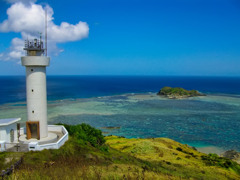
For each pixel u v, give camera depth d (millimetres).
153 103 124375
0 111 90750
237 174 40281
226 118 89062
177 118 88188
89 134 37219
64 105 110875
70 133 33531
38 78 26906
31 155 22016
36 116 27219
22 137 28016
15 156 21438
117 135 67562
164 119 86375
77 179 13836
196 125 78938
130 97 152250
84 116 87688
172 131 72250
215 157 48625
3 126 24766
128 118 86625
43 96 27625
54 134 30094
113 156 31484
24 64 26250
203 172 36250
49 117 84125
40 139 27250
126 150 48750
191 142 63375
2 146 22953
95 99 137750
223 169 41031
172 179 22828
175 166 38031
